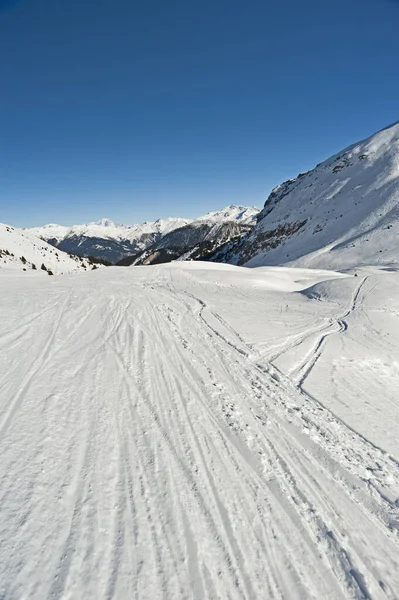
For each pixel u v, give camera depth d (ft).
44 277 87.40
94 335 31.22
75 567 9.47
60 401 18.51
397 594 10.29
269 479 14.55
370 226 262.88
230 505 12.63
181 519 11.60
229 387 23.59
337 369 31.07
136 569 9.68
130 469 13.76
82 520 11.02
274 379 26.86
